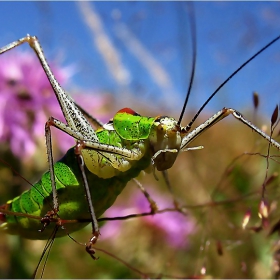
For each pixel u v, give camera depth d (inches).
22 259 6.2
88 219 4.7
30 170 6.2
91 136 4.8
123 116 4.8
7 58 6.4
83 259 6.8
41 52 4.8
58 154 6.4
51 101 6.5
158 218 6.9
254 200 5.7
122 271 6.7
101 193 4.7
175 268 6.7
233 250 6.2
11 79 6.4
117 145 4.8
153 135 4.7
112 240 6.9
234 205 5.9
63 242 6.7
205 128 4.8
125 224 6.9
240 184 6.6
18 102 6.3
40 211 4.7
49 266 6.6
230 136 7.8
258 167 6.6
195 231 6.9
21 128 6.3
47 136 4.6
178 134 4.8
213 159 7.8
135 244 6.9
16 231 4.8
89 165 4.7
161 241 6.9
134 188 7.8
